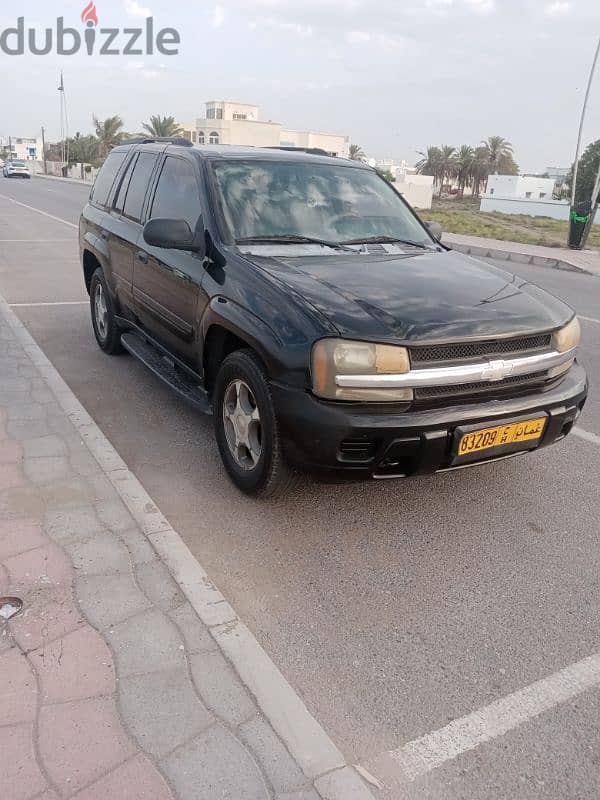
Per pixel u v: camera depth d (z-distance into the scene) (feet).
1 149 428.15
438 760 7.15
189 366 14.35
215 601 9.05
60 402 15.56
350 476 10.30
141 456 13.88
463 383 10.32
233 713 7.30
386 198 15.76
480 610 9.64
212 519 11.62
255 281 11.49
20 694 7.32
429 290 11.46
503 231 81.71
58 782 6.36
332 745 7.06
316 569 10.41
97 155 241.55
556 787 6.89
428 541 11.32
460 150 288.71
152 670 7.79
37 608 8.68
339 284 11.28
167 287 14.58
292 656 8.57
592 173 149.79
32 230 54.70
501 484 13.41
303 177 14.92
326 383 9.86
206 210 13.52
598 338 25.76
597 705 7.99
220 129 253.24
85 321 24.91
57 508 11.05
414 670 8.43
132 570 9.57
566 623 9.43
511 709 7.88
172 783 6.44
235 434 12.10
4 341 20.48
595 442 15.65
